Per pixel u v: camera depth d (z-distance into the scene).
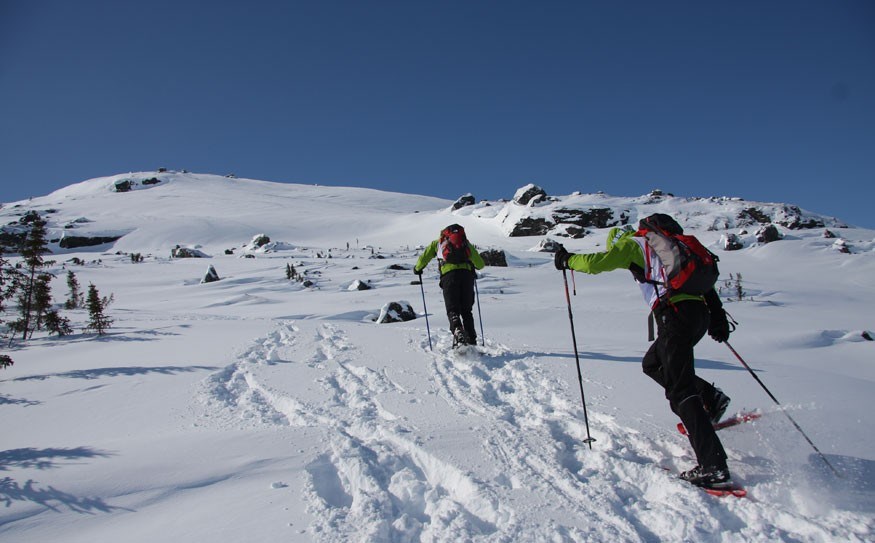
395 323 10.26
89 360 6.41
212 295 21.86
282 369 5.50
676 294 2.76
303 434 3.40
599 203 58.34
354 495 2.66
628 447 3.12
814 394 4.04
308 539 2.15
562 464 3.00
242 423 3.91
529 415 3.86
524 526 2.26
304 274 28.28
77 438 3.70
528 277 24.12
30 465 2.93
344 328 8.09
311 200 107.62
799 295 20.48
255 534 2.19
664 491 2.58
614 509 2.41
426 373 5.14
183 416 4.11
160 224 70.50
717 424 2.99
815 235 43.28
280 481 2.70
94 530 2.25
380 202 111.00
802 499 2.38
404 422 3.70
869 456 2.81
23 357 7.04
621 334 8.84
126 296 22.64
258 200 100.12
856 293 21.81
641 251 2.92
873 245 35.41
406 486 2.70
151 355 6.49
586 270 3.02
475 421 3.67
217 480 2.72
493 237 56.34
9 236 59.41
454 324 5.65
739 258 35.25
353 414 3.98
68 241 61.34
